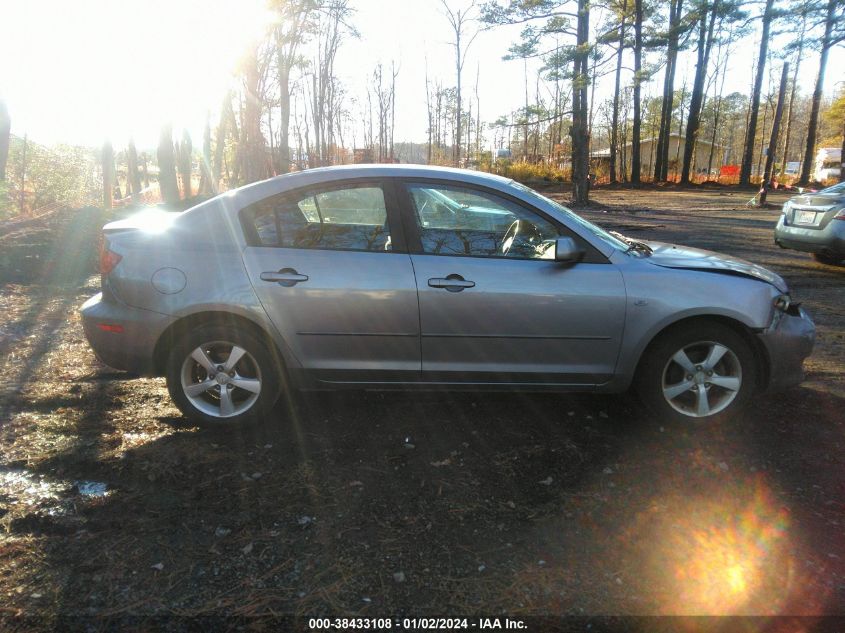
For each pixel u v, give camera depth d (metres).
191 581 2.63
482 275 3.83
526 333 3.88
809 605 2.53
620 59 29.97
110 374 4.99
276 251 3.88
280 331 3.86
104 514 3.09
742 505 3.23
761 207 23.72
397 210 3.92
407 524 3.04
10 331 6.11
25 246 9.04
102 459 3.60
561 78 24.53
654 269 3.93
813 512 3.18
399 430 4.05
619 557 2.81
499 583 2.64
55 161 16.64
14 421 4.09
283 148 27.56
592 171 44.59
